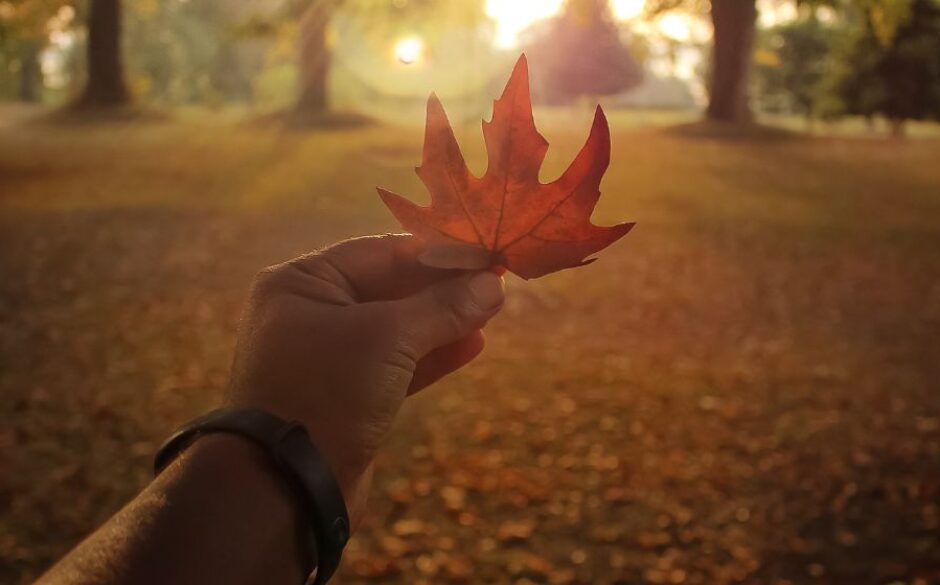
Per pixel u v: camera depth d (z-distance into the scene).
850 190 17.92
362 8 22.98
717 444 6.17
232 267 11.06
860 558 4.81
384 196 0.99
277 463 0.86
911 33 27.12
